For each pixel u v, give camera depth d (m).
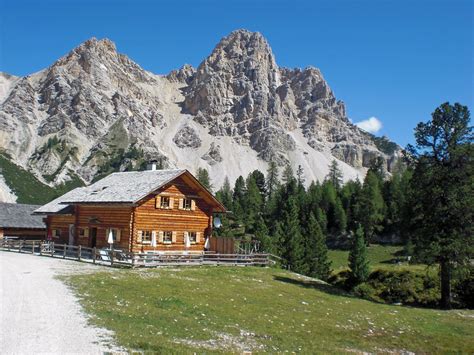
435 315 33.38
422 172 40.34
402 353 21.17
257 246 83.56
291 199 121.50
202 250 53.06
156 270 38.94
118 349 13.76
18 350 13.02
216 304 26.20
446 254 37.41
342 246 116.00
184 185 51.72
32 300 21.05
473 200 36.75
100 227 50.06
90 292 24.77
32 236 70.00
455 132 39.56
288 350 17.95
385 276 55.53
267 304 28.94
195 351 14.80
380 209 118.50
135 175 54.69
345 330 24.31
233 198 175.75
